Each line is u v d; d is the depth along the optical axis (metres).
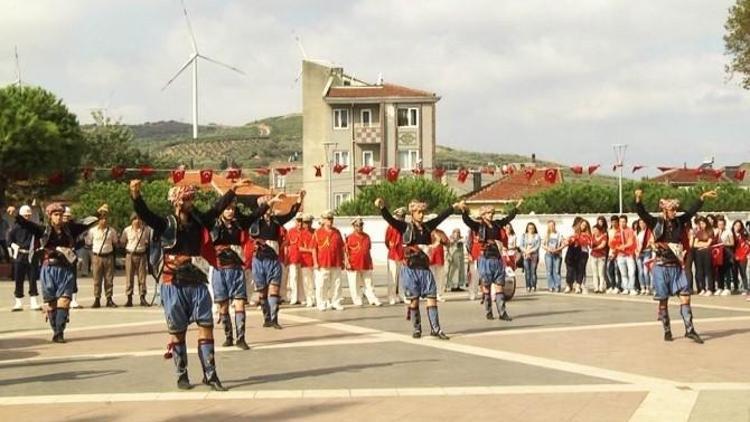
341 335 15.16
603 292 24.92
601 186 59.72
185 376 10.37
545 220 43.06
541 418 8.66
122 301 23.47
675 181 64.12
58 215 14.81
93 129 69.38
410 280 14.55
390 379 10.76
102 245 21.55
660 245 14.25
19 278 20.89
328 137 69.56
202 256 10.45
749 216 39.78
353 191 69.31
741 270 23.08
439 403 9.35
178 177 30.02
